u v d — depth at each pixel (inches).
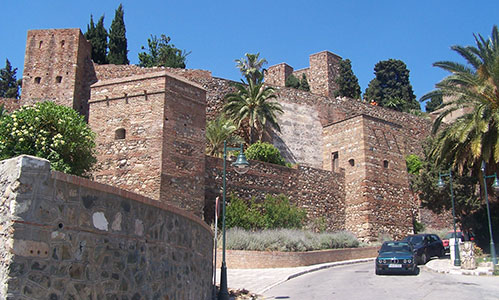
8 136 736.3
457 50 1112.8
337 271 949.8
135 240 321.1
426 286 701.3
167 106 993.5
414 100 2888.8
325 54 2672.2
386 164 1546.5
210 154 1355.8
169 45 2284.7
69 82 1450.5
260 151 1411.2
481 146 1032.8
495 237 1440.7
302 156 1689.2
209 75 1569.9
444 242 1325.0
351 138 1555.1
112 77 1514.5
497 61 1010.1
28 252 233.5
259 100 1515.7
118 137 1013.8
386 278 809.5
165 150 971.3
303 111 1750.7
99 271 279.7
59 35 1496.1
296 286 743.7
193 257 448.5
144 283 327.0
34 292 233.8
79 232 267.7
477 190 1637.6
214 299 590.6
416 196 1690.5
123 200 312.3
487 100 1040.8
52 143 740.0
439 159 1170.6
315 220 1406.3
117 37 1882.4
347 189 1526.8
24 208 234.7
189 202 991.6
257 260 975.6
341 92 2598.4
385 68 2908.5
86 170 826.8
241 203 1202.0
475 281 751.7
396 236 1499.8
